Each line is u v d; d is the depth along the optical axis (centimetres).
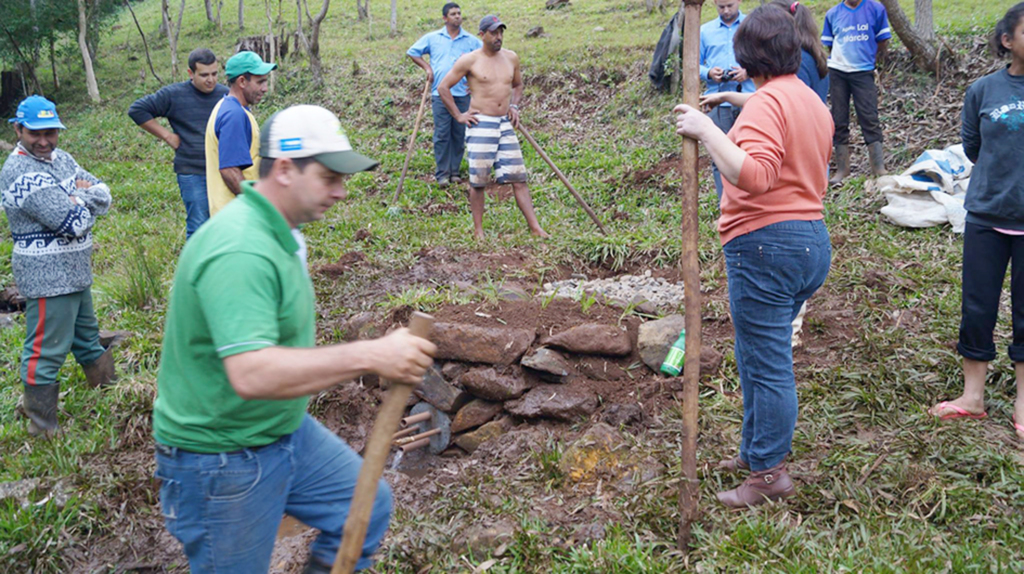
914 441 368
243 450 226
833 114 725
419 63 910
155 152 1388
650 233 658
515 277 593
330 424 500
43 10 1959
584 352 463
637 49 1225
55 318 452
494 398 469
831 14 722
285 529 383
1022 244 366
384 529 256
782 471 335
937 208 625
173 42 1898
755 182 286
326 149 221
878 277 538
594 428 399
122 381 496
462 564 324
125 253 775
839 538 316
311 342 237
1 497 391
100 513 386
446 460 484
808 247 309
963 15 1055
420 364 212
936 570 288
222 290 203
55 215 429
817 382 428
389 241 725
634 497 346
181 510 230
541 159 954
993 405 401
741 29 312
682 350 403
